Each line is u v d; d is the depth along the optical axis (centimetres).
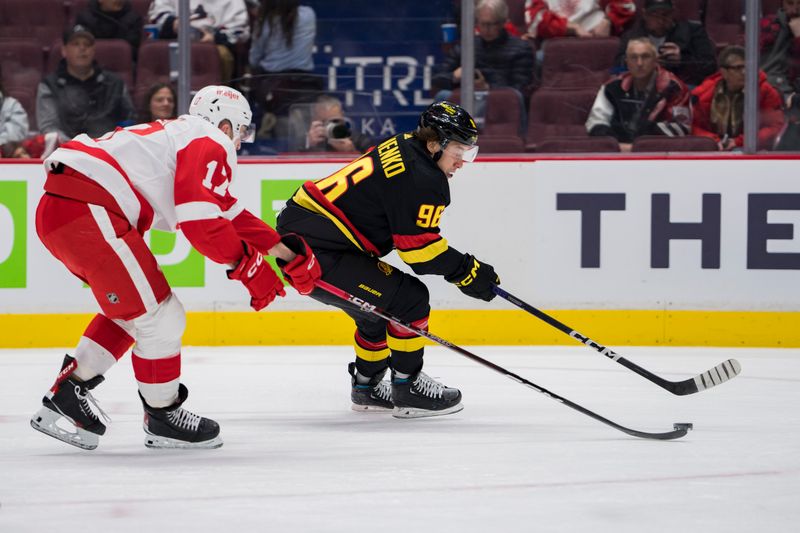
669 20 1706
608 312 1673
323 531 616
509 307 1683
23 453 863
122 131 819
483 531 618
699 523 636
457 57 1761
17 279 1686
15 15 1759
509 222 1683
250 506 675
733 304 1655
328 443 912
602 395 1208
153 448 880
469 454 855
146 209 819
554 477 763
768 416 1062
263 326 1694
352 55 1773
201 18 1764
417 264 997
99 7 1753
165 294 823
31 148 1769
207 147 809
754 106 1689
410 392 1048
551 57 1736
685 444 899
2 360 1543
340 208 1005
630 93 1720
